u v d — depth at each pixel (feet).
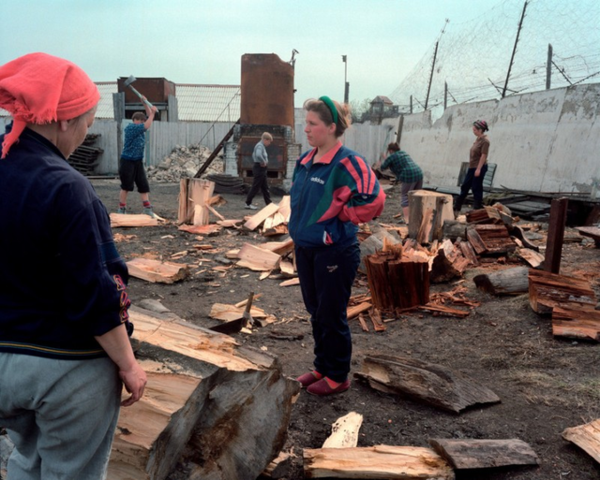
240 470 7.44
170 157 71.31
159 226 30.04
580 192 35.73
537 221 32.09
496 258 21.67
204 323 15.64
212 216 35.42
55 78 4.72
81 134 5.19
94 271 4.60
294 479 8.46
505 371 12.14
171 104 76.07
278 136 50.49
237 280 20.30
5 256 4.58
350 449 8.60
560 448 9.06
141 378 5.23
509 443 8.71
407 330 15.06
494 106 49.52
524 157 44.39
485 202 37.52
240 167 50.52
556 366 12.13
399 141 71.67
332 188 9.75
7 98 4.63
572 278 15.79
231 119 85.05
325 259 10.05
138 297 18.02
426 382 10.65
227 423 7.20
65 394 4.80
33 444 5.37
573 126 38.88
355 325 15.61
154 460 6.21
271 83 50.52
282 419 7.98
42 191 4.52
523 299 16.33
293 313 16.75
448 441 8.64
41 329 4.71
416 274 16.14
